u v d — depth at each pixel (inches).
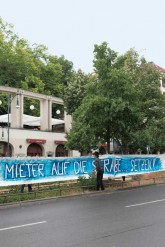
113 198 638.5
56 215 462.3
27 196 625.9
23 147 1457.9
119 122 885.8
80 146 1071.0
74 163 764.6
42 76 2209.6
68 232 354.3
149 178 964.6
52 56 2310.5
